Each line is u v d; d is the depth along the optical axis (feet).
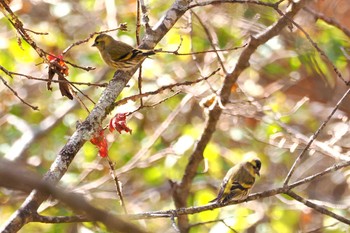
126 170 45.27
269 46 48.32
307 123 52.70
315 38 47.26
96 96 49.98
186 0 29.68
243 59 37.06
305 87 52.85
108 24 46.70
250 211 46.62
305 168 54.95
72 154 23.86
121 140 50.72
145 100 47.70
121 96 45.91
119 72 27.09
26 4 49.06
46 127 51.34
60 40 48.60
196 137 45.98
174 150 45.24
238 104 43.96
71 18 52.11
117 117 25.67
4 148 50.29
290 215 47.06
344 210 45.73
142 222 44.70
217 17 49.16
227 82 37.70
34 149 51.60
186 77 49.47
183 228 39.29
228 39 49.90
